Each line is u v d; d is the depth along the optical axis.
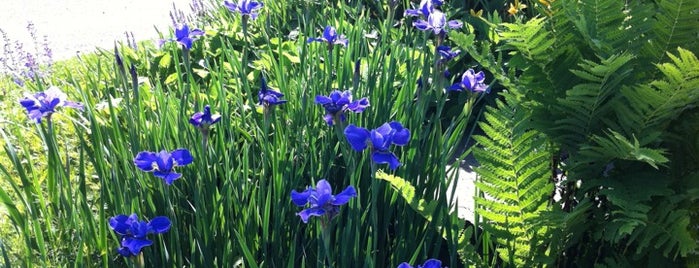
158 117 1.72
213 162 1.48
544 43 1.28
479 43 2.45
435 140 1.56
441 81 1.58
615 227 1.23
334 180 1.62
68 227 1.40
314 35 2.17
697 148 1.28
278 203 1.42
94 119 1.47
